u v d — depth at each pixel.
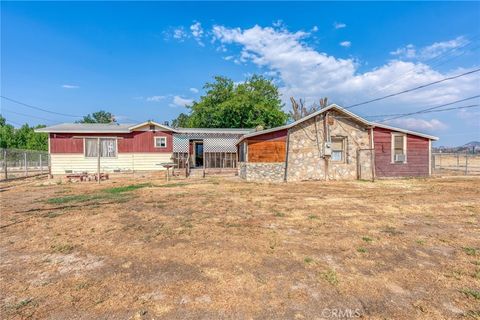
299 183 14.80
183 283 3.55
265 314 2.88
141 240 5.20
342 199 9.59
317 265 4.07
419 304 3.06
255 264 4.12
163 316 2.85
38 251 4.69
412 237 5.36
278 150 15.89
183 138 21.06
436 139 17.92
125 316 2.85
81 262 4.23
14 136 39.94
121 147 19.86
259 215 7.17
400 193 11.05
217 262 4.19
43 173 23.00
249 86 37.81
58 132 18.67
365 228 5.99
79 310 2.96
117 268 4.01
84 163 19.27
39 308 3.00
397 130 17.20
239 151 19.67
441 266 4.04
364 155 16.81
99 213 7.41
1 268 4.03
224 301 3.13
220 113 33.00
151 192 11.29
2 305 3.06
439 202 8.99
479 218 6.89
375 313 2.90
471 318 2.80
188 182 15.12
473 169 25.56
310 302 3.11
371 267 4.01
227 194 10.74
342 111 16.34
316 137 16.28
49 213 7.42
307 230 5.82
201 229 5.88
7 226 6.17
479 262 4.17
